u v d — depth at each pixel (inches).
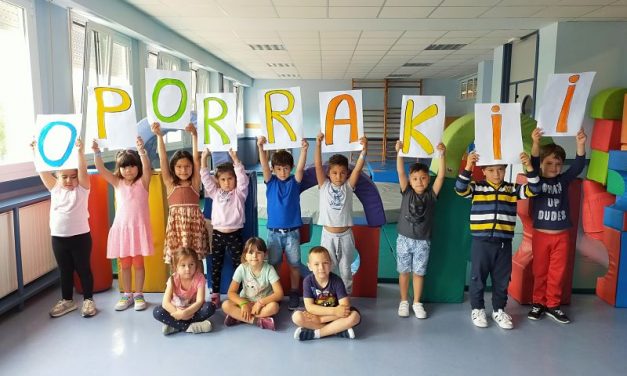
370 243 129.8
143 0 207.8
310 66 450.6
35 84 152.8
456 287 128.0
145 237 121.5
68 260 117.5
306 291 107.9
